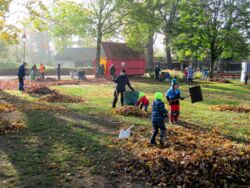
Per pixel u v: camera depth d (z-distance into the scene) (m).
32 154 8.19
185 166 6.99
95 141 9.48
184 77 37.03
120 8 38.88
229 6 40.75
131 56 42.31
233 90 27.95
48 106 15.52
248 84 35.91
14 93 20.92
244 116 14.70
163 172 6.89
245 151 7.82
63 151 8.48
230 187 6.41
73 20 37.28
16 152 8.32
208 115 14.71
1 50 73.38
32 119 12.37
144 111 14.23
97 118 13.00
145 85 30.08
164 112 9.09
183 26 44.41
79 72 35.41
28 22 22.56
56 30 38.84
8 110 14.03
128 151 8.55
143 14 39.19
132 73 41.97
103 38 44.22
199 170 6.84
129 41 41.66
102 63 41.66
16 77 41.06
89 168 7.31
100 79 36.12
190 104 18.36
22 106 15.35
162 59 75.56
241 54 42.84
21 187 6.26
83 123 11.95
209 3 41.66
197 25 42.09
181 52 46.00
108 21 40.28
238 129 11.86
